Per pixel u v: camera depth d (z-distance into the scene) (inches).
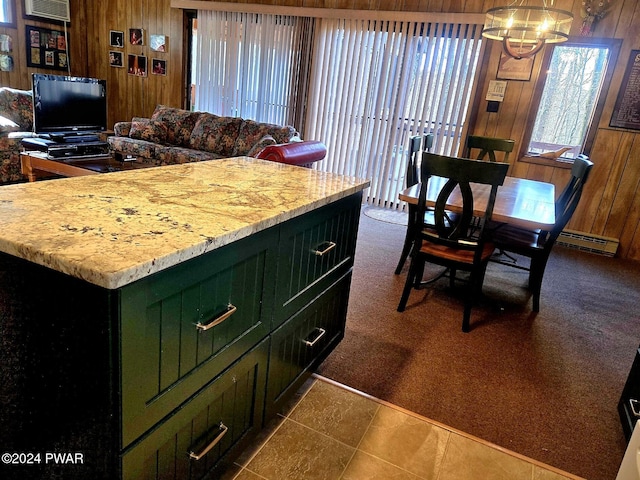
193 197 55.2
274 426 69.8
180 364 42.6
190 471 48.7
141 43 251.9
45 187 53.1
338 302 82.9
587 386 87.7
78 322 35.1
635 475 52.1
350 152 218.5
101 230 40.2
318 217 64.4
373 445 67.7
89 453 38.6
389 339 99.0
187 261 39.7
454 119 195.2
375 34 199.9
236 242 46.2
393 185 213.2
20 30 231.0
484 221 96.7
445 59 190.5
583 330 111.0
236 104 239.0
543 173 183.9
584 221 182.4
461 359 93.4
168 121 215.8
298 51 216.7
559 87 178.9
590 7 165.6
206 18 233.6
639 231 174.1
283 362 64.9
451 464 65.4
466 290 129.3
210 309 45.1
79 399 37.4
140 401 38.4
